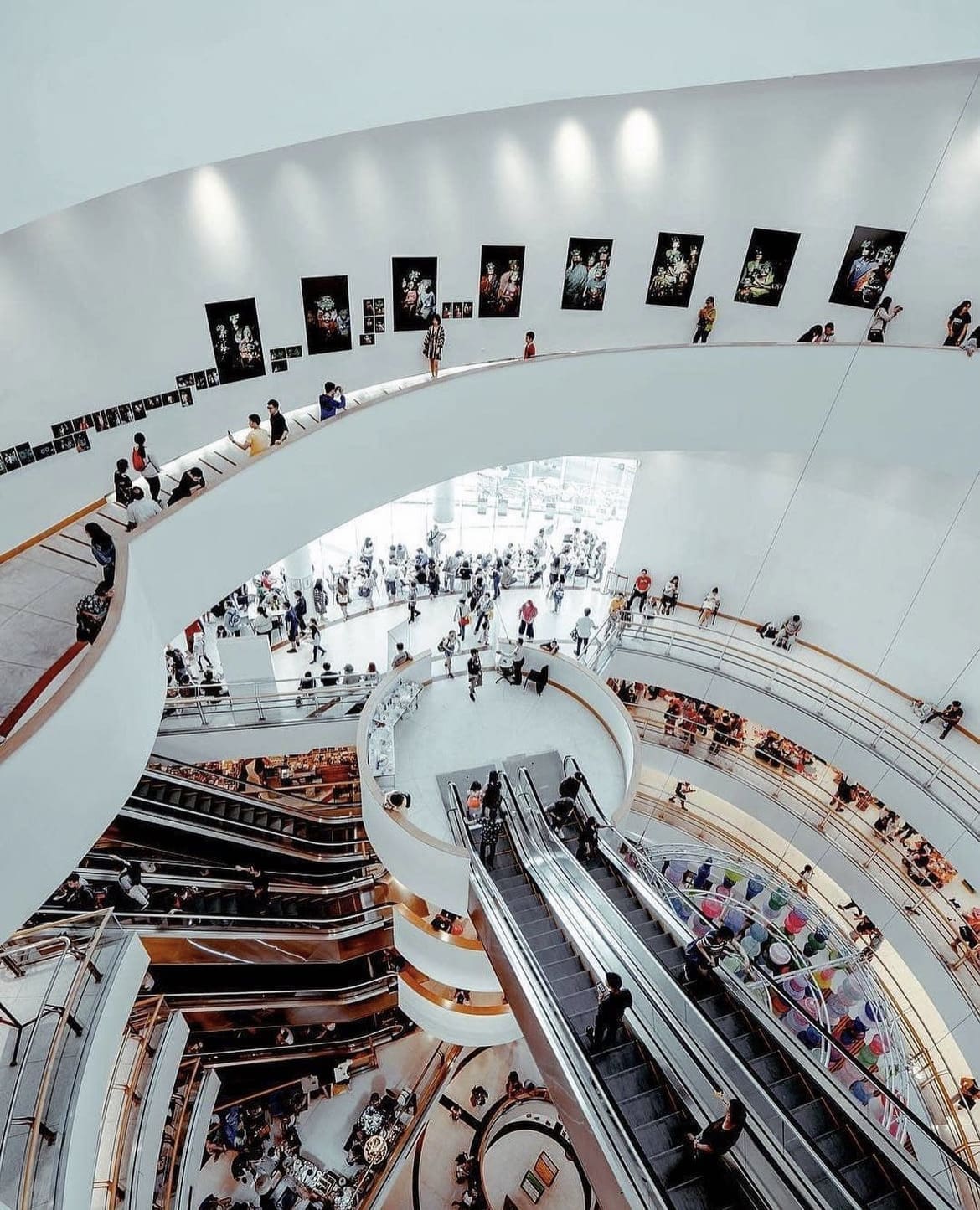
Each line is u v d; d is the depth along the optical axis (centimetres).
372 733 1480
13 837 707
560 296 1706
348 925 1537
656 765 2080
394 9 557
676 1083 697
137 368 1322
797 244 1614
